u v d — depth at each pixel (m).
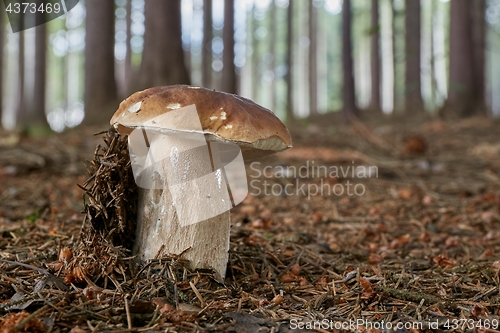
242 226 0.66
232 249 0.53
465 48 1.90
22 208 0.70
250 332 0.40
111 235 0.46
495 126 1.60
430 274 0.51
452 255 0.58
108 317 0.40
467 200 0.81
